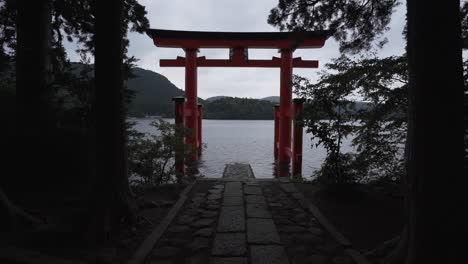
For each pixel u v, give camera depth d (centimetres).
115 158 369
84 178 546
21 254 285
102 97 365
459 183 226
